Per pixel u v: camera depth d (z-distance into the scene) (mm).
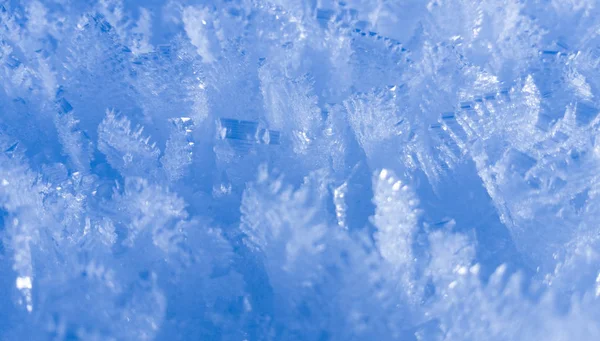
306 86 211
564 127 207
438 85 213
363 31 220
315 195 200
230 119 210
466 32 220
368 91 213
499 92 211
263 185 198
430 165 207
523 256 200
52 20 228
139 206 200
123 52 218
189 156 208
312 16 224
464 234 201
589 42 221
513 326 194
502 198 202
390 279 196
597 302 196
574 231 199
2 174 204
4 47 220
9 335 197
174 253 199
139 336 196
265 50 219
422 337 194
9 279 200
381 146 207
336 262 197
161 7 230
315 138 207
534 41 220
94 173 209
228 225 203
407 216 196
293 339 195
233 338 195
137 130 212
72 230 202
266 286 199
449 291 195
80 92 215
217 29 222
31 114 216
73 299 198
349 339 194
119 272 199
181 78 214
